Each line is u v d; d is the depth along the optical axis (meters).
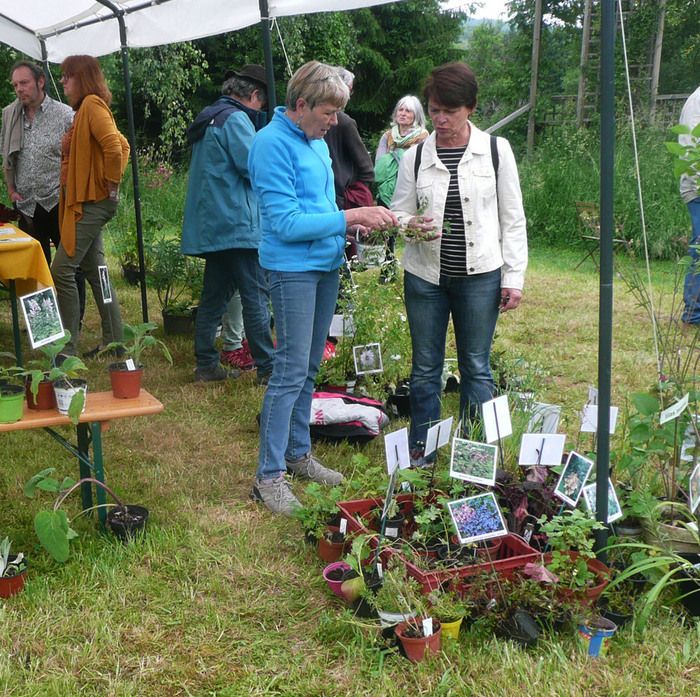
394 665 2.50
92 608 2.79
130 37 6.06
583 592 2.64
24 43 7.26
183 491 3.76
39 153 5.92
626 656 2.54
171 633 2.69
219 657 2.56
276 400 3.49
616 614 2.66
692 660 2.53
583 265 10.07
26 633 2.64
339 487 3.32
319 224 3.27
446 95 3.33
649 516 2.89
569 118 15.01
